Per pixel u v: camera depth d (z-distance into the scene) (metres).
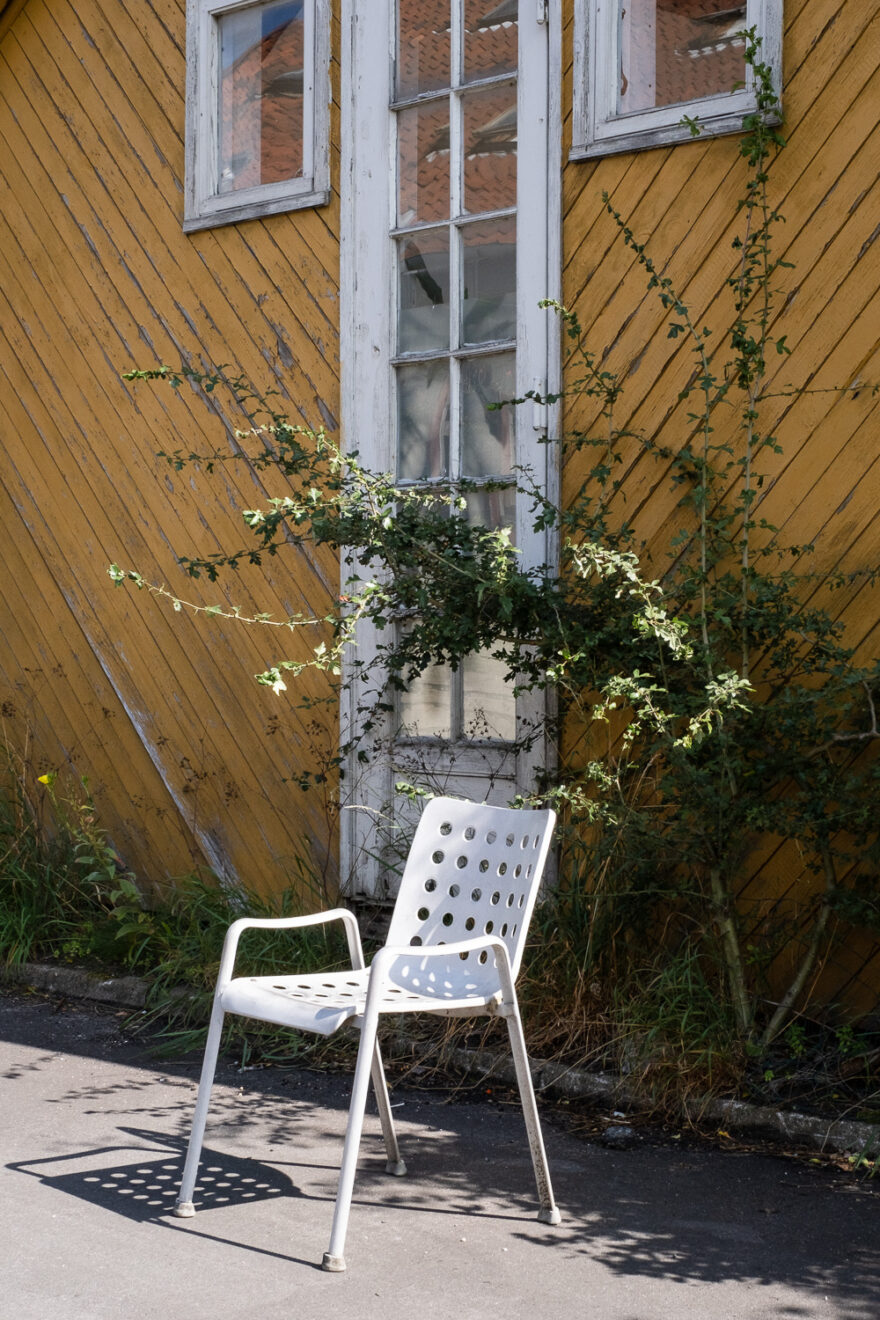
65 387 6.61
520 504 5.10
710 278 4.65
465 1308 2.75
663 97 4.84
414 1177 3.51
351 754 5.51
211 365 6.09
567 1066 4.20
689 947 4.41
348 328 5.62
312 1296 2.80
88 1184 3.42
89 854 6.25
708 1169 3.57
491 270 5.29
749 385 4.49
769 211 4.53
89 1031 4.98
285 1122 3.95
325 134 5.73
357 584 5.50
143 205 6.32
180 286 6.18
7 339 6.84
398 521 4.60
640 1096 4.01
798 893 4.41
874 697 4.14
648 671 4.32
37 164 6.70
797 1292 2.84
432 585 4.52
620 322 4.86
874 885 4.20
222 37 6.13
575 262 4.98
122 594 6.41
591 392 4.79
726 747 4.09
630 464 4.80
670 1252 3.04
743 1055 4.09
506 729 5.12
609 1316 2.72
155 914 5.91
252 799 5.94
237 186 6.10
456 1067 4.40
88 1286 2.83
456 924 3.51
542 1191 3.21
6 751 6.82
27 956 5.79
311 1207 3.29
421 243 5.47
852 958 4.33
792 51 4.51
